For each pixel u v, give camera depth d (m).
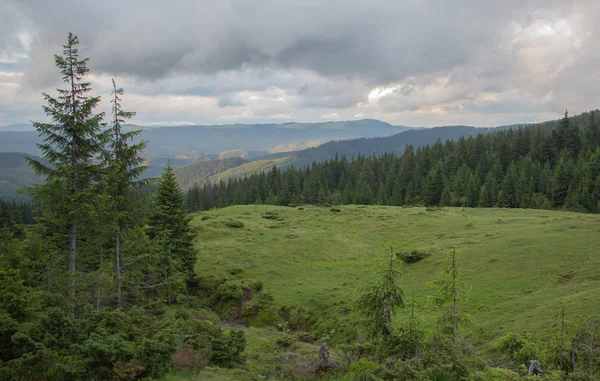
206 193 157.88
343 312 35.00
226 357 19.31
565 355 16.20
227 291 41.97
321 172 161.00
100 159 20.73
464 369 13.60
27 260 21.98
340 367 18.53
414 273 43.38
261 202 132.62
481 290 34.22
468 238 53.12
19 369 11.30
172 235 39.19
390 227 71.69
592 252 36.31
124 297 23.59
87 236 21.61
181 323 20.52
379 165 165.12
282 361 21.16
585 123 193.38
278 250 57.34
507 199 99.88
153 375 12.95
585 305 24.28
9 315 12.88
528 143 137.75
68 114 18.58
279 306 38.94
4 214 80.94
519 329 24.25
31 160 18.39
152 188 24.17
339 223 77.94
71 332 13.34
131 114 22.17
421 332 17.00
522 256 39.72
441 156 158.88
